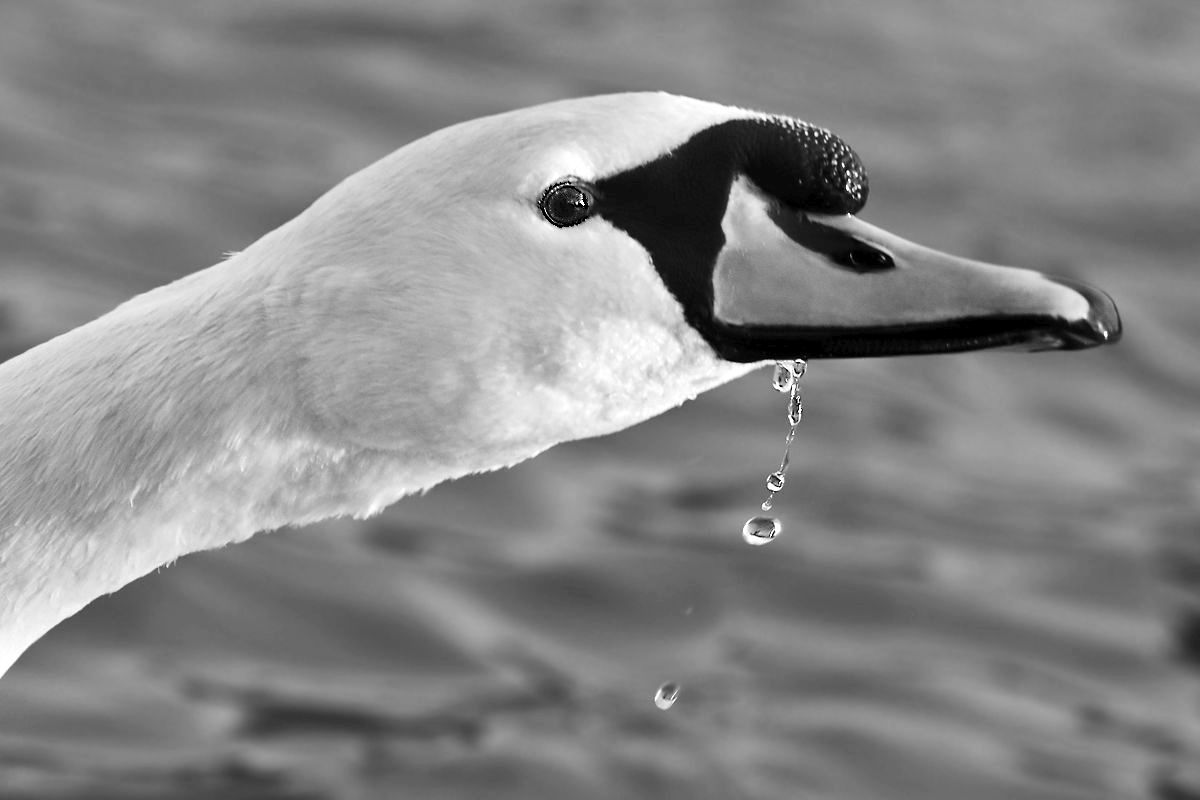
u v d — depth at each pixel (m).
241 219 18.09
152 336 6.59
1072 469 15.43
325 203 6.71
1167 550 13.95
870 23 27.11
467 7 25.30
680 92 23.31
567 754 11.05
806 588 12.94
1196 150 23.50
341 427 6.59
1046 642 12.71
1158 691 12.35
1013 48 26.70
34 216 17.19
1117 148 23.22
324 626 11.98
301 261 6.59
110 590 6.68
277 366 6.52
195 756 10.66
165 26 23.38
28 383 6.63
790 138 6.77
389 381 6.55
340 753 10.87
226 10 24.22
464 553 12.90
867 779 11.10
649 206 6.66
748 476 14.35
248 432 6.52
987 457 15.38
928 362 17.00
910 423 15.72
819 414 15.49
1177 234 21.03
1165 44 27.59
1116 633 12.89
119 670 11.33
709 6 27.11
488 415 6.65
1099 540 14.03
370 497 6.77
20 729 10.71
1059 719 11.88
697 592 12.76
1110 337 6.45
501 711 11.43
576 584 12.70
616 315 6.64
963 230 20.31
